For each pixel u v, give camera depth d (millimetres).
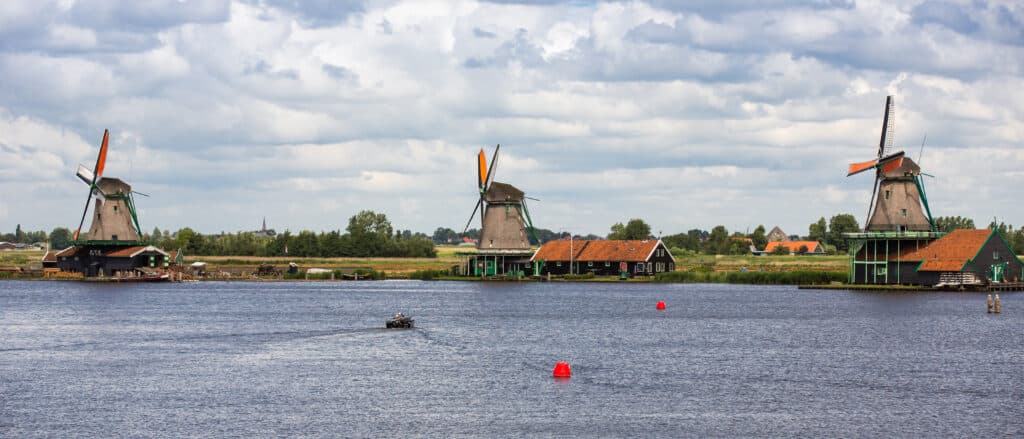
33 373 60156
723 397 52812
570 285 160750
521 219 179125
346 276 182750
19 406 50531
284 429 45844
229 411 49375
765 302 116625
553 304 114875
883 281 139000
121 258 170125
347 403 51125
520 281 172750
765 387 55562
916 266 135125
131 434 44875
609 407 50344
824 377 58875
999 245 134000
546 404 50969
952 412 49500
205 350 70125
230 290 147500
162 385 55969
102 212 168875
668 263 172625
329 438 44406
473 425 46656
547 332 82062
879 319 93250
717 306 110625
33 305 113625
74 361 65000
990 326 86125
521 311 104250
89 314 100750
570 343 74312
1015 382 57344
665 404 51094
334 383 56500
